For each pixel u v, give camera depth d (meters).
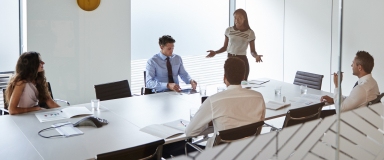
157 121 3.53
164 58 4.92
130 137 3.15
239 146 2.77
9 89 3.73
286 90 4.67
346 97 3.79
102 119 3.48
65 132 3.21
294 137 2.89
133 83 6.07
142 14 6.00
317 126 3.00
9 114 3.65
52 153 2.84
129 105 4.02
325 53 5.47
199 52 6.32
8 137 3.10
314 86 5.09
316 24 5.57
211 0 6.41
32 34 5.28
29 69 3.75
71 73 5.62
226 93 3.14
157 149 2.68
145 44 6.08
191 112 3.51
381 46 4.50
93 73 5.77
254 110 3.17
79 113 3.63
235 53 5.70
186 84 5.01
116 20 5.83
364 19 4.63
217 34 6.48
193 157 2.74
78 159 2.77
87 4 5.59
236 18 5.64
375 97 3.82
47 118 3.53
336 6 5.34
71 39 5.56
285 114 3.80
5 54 5.19
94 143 3.02
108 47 5.83
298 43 5.77
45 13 5.34
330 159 2.96
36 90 3.83
